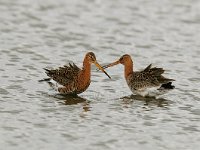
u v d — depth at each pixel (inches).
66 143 629.9
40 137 642.2
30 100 752.3
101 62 928.9
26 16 1141.1
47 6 1210.0
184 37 1066.1
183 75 874.1
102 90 806.5
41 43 1003.3
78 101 758.5
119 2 1254.9
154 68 783.7
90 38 1043.9
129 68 801.6
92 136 650.2
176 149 627.5
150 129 675.4
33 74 852.6
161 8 1220.5
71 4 1232.2
